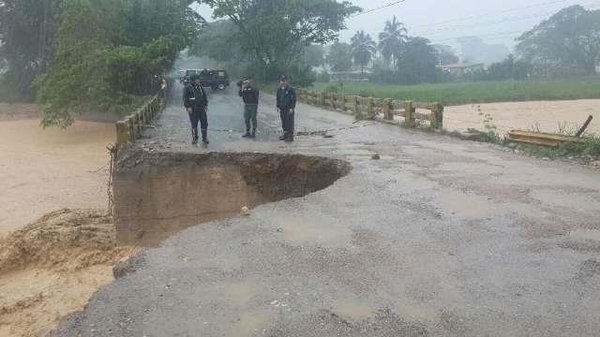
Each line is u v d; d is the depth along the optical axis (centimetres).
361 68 11419
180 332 472
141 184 1254
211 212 1283
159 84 3192
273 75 5456
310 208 855
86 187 1912
